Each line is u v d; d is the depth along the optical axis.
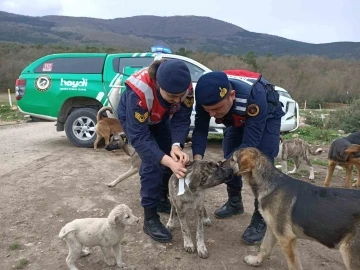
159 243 2.65
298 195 2.13
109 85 5.38
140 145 2.43
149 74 2.39
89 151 5.24
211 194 3.62
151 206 2.66
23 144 5.91
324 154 5.92
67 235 2.22
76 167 4.34
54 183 3.77
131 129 2.43
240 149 2.38
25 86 5.70
